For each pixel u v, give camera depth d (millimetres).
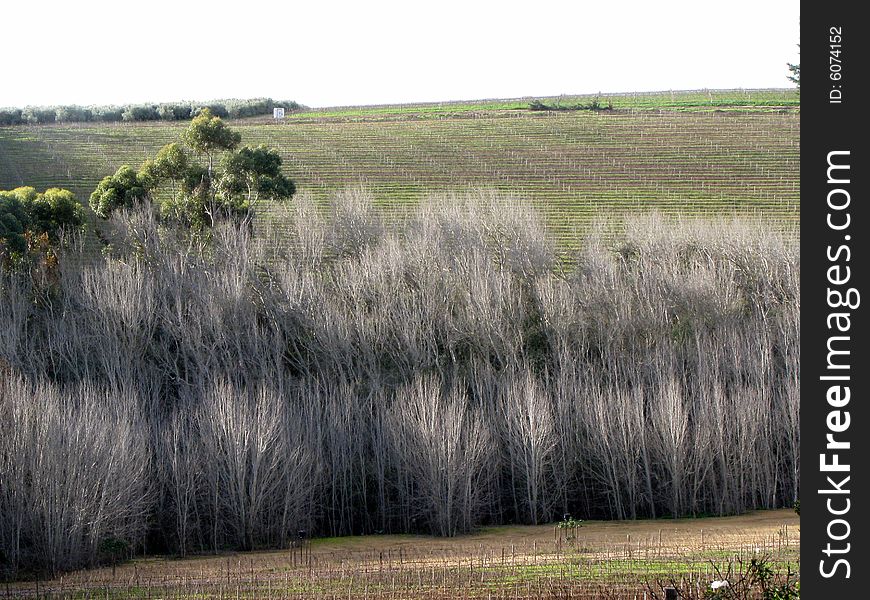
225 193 85125
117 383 63281
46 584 43438
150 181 85625
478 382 64188
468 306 70250
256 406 57312
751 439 60500
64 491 48969
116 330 65875
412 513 59094
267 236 83188
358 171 112750
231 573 43969
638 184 107188
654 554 43531
